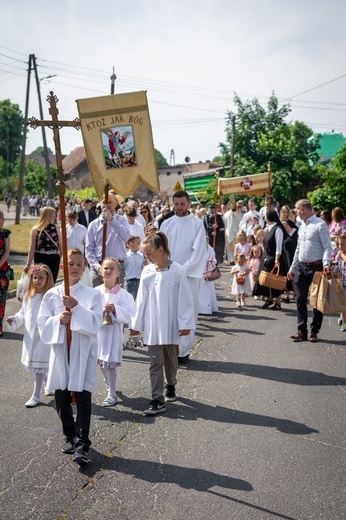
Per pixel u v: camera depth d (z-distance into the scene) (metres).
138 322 5.75
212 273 10.52
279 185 29.78
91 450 4.80
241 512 3.82
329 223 13.25
